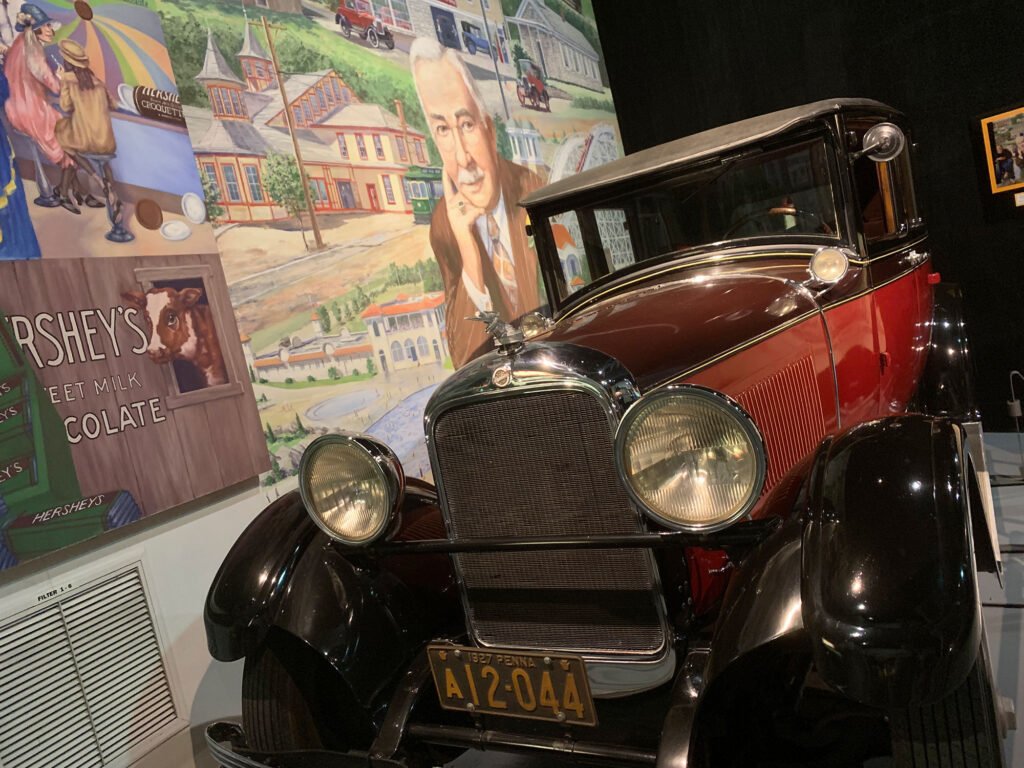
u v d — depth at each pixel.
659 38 5.41
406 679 1.78
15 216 2.22
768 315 1.98
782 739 1.70
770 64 5.02
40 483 2.19
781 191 2.41
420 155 3.89
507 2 4.69
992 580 2.84
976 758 1.29
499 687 1.63
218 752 1.71
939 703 1.30
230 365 2.82
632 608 1.60
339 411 3.28
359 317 3.43
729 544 1.43
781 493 1.59
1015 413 3.83
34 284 2.24
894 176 2.80
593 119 5.46
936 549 1.23
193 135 2.82
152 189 2.63
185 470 2.60
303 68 3.31
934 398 2.97
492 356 1.70
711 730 1.46
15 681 2.11
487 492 1.70
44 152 2.32
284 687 1.89
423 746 1.74
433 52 4.07
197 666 2.61
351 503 1.78
